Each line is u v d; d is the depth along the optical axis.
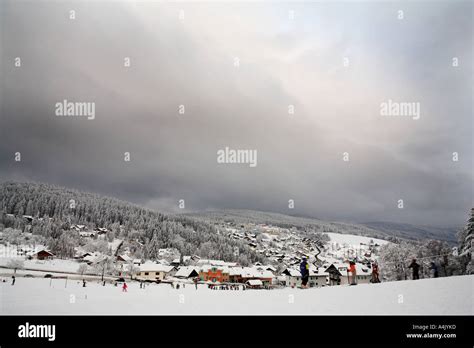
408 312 15.82
